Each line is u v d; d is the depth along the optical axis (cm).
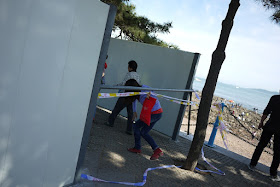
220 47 364
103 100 721
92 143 394
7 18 159
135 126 397
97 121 543
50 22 183
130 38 923
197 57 530
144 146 452
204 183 353
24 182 205
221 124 554
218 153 531
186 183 337
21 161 197
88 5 209
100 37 231
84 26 211
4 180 190
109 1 727
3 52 163
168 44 838
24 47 173
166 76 583
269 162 622
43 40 183
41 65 187
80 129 241
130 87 313
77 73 218
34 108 193
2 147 182
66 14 193
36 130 200
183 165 389
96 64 236
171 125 563
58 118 215
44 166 217
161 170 358
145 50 628
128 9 806
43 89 194
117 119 615
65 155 234
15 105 180
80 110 234
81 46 214
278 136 431
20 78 177
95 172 300
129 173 323
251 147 759
